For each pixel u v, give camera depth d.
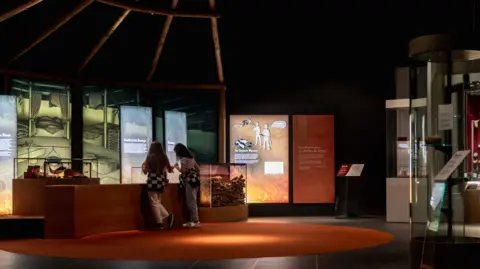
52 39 14.15
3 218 10.19
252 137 15.41
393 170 13.27
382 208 15.27
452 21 14.59
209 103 15.61
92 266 6.98
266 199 15.30
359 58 15.45
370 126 15.40
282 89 15.55
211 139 15.60
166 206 12.24
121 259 7.50
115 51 15.08
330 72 15.53
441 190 6.35
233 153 15.34
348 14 15.40
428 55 6.54
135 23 15.09
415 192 6.59
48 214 10.12
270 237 9.95
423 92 6.65
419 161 6.61
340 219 14.06
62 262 7.30
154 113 15.22
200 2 14.83
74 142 14.04
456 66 6.60
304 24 15.51
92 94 14.40
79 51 14.58
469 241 6.23
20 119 13.14
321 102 15.51
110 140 14.60
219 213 13.45
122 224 11.34
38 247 8.78
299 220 13.86
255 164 15.35
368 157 15.39
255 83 15.57
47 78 13.42
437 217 6.38
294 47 15.54
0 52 13.20
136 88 15.05
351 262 7.19
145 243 9.20
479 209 6.40
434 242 6.18
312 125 15.44
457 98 6.61
